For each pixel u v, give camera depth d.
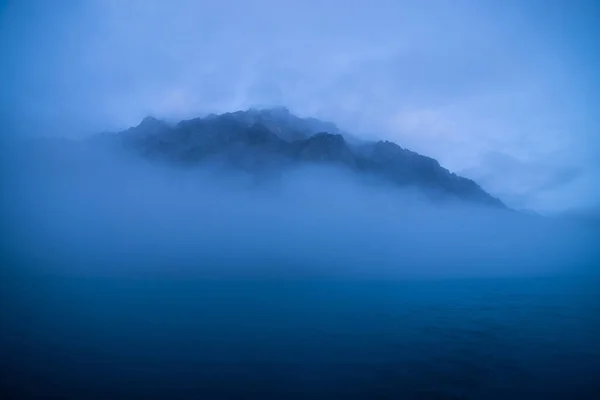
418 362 11.88
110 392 9.59
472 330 14.66
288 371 11.12
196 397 9.50
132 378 10.39
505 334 14.31
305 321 15.51
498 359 12.09
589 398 9.94
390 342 13.45
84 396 9.34
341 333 14.23
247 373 10.91
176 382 10.25
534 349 12.99
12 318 14.27
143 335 13.48
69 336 13.09
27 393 9.38
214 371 10.98
